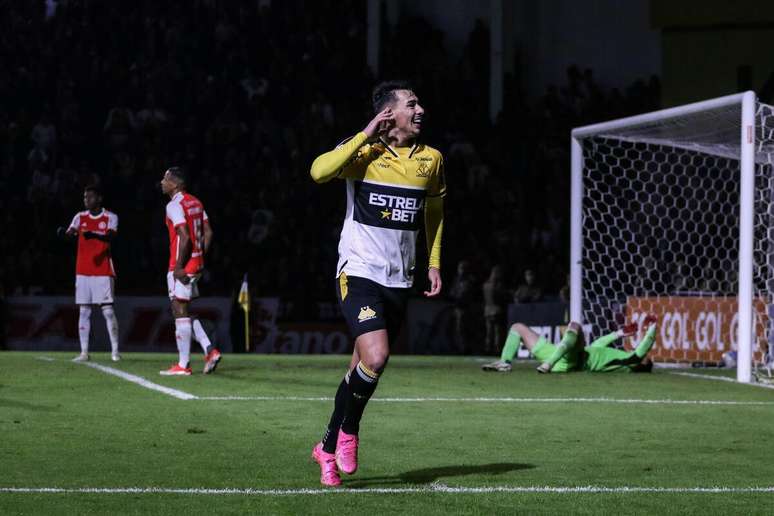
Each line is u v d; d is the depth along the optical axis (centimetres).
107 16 3978
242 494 705
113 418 1088
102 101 3816
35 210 3353
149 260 3284
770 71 3659
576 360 1836
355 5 4062
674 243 3177
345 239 766
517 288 3084
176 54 3847
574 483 766
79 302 1947
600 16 3903
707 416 1199
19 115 3662
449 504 682
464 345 2989
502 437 1002
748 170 1708
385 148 763
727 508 684
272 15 3947
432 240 811
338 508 663
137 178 3506
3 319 2884
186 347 1616
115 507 657
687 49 3759
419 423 1095
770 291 1920
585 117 3762
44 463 817
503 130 3703
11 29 3962
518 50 3969
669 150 3291
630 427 1093
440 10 4047
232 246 3234
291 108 3791
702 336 2233
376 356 727
